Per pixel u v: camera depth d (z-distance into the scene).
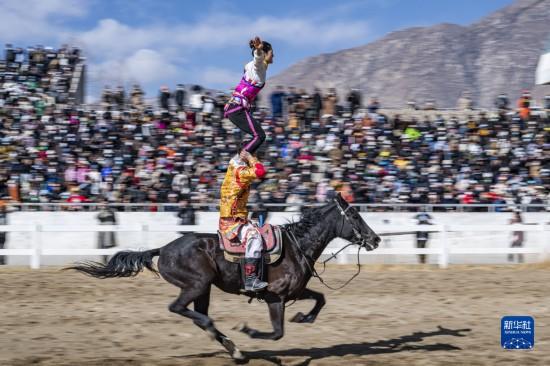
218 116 22.19
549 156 21.55
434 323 10.28
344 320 10.45
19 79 25.00
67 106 22.95
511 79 179.50
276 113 23.59
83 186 18.41
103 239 16.38
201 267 7.59
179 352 8.41
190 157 19.84
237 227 7.57
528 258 17.97
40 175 18.58
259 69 7.68
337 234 7.97
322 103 23.20
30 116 21.33
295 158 20.45
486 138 22.22
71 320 10.16
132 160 19.70
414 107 25.88
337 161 20.33
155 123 21.50
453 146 21.66
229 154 20.23
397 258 17.61
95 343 8.80
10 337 9.06
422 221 17.84
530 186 20.19
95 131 20.80
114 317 10.40
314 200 18.39
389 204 18.28
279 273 7.62
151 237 17.14
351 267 16.00
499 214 18.70
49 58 26.50
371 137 21.55
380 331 9.75
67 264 16.00
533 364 7.95
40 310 10.86
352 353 8.47
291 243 7.78
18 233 16.98
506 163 21.20
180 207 16.86
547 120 23.20
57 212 17.39
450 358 8.19
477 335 9.50
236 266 7.62
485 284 13.76
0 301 11.54
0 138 20.03
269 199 18.17
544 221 18.64
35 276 14.15
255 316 10.55
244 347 8.74
